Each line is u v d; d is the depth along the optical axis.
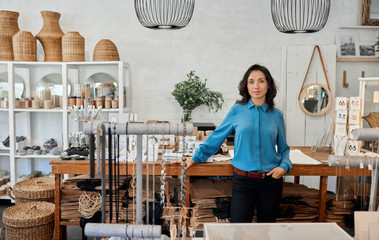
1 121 4.94
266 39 4.97
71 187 3.03
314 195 3.02
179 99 4.73
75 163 2.88
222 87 5.01
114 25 4.93
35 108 4.49
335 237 1.37
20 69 4.73
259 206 2.50
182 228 1.49
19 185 3.43
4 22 4.46
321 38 4.99
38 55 4.94
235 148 2.52
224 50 4.98
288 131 5.02
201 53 4.98
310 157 3.14
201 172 2.83
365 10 4.91
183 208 1.54
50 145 4.71
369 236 1.31
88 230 1.27
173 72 5.00
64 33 4.93
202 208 2.95
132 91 5.01
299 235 1.38
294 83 4.98
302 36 4.98
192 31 4.95
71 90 4.80
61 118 5.00
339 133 3.23
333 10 4.96
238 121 2.50
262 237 1.37
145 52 4.97
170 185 3.08
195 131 3.67
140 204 1.39
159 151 3.12
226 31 4.96
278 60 4.99
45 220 2.98
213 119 5.04
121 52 4.97
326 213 3.03
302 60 4.96
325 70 4.96
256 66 2.47
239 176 2.46
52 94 4.67
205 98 4.72
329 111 4.98
